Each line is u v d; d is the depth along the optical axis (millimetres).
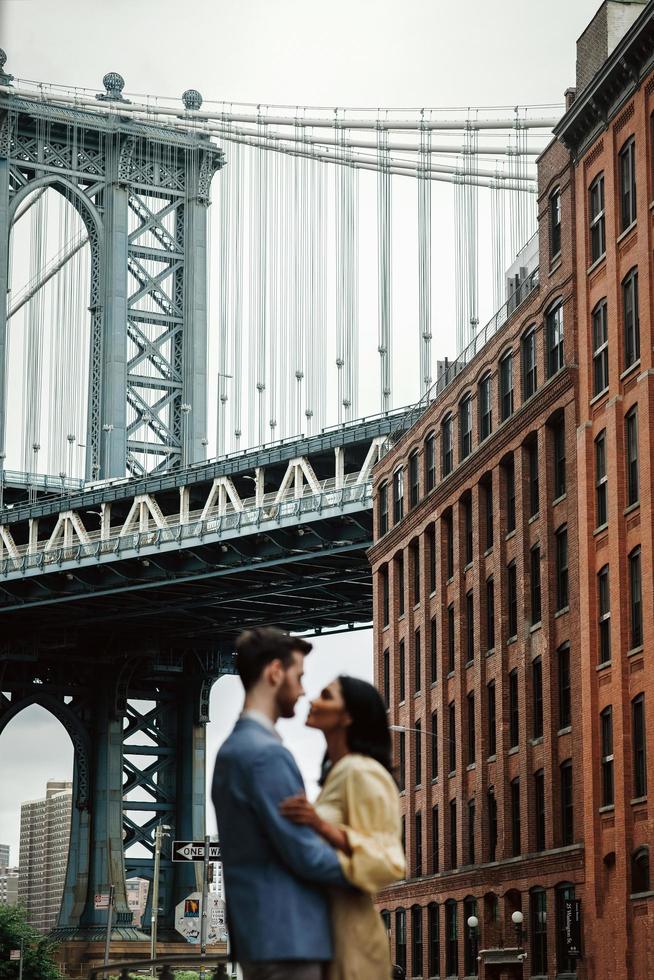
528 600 58188
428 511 71062
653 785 45750
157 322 145250
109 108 133125
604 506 51938
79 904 140250
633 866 46938
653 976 44781
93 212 144250
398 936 71875
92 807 143000
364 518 101938
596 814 49969
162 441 144250
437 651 69312
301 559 109250
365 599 126500
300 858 6688
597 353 53281
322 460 110500
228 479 112062
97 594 124000
